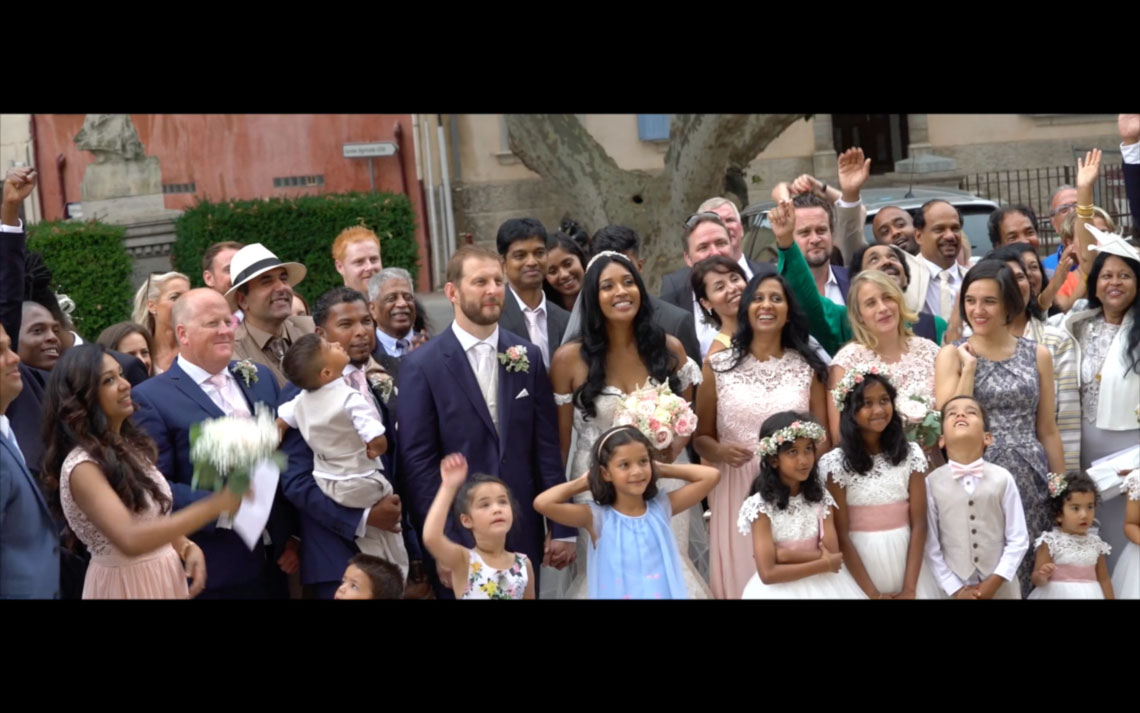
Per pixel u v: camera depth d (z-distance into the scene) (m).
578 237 8.32
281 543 5.85
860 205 8.34
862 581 5.91
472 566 5.53
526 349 6.04
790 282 6.74
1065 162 17.83
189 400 5.61
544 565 6.07
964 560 5.95
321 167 16.69
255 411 5.77
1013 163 17.88
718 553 6.22
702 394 6.34
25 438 5.72
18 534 4.80
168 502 5.19
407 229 15.02
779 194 6.75
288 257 14.64
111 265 13.92
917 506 5.95
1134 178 7.15
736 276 6.61
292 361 5.65
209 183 16.38
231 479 4.80
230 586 5.59
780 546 5.80
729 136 13.07
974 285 6.30
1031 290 7.02
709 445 6.24
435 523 5.41
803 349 6.29
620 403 5.94
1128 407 6.36
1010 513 5.96
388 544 5.89
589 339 6.11
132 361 6.22
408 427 5.91
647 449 5.67
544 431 6.05
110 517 4.87
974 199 11.46
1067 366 6.48
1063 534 6.09
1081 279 7.34
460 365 5.95
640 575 5.70
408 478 5.90
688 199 13.22
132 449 5.12
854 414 5.89
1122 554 6.23
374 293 7.09
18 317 5.91
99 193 16.02
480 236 17.58
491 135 17.45
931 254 8.22
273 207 14.62
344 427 5.68
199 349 5.65
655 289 13.31
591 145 13.48
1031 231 8.29
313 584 5.76
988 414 6.25
